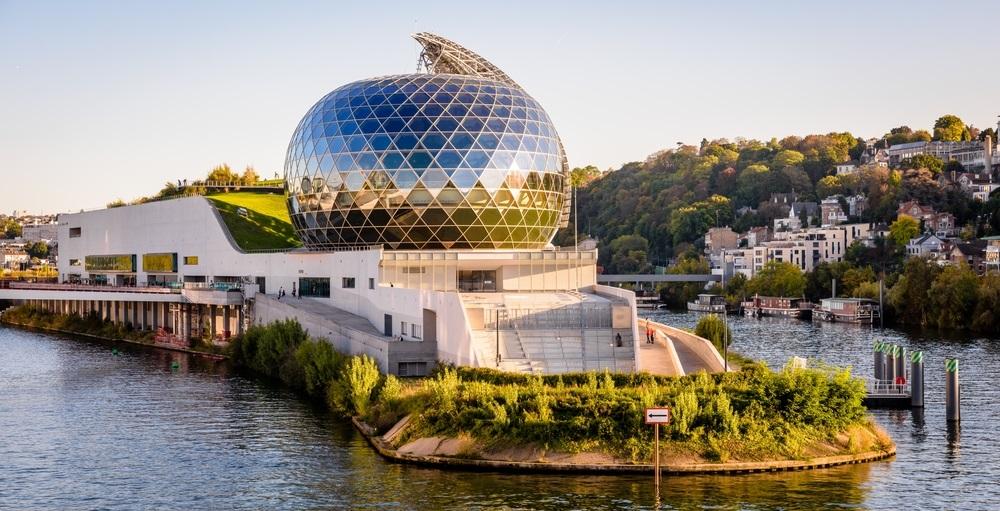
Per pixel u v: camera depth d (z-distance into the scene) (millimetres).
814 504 62625
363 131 123688
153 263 183125
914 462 74000
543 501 62781
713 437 71188
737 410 73750
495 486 66125
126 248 193500
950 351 146875
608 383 78062
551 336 99562
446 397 76188
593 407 72562
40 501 65250
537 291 123688
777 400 74562
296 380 107375
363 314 123812
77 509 63469
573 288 125125
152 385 110438
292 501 64062
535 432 71500
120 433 84438
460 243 124125
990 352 145000
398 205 122062
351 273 127375
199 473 71250
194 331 160125
